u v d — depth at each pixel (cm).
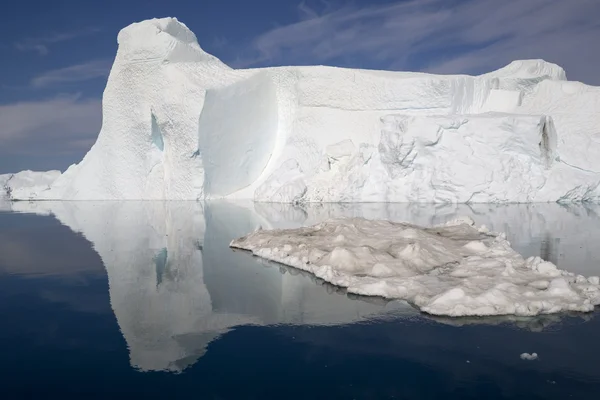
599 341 584
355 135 3014
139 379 505
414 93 2961
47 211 2492
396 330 630
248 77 3039
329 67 3219
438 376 504
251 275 945
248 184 3219
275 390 478
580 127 2688
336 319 677
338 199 2662
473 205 2302
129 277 945
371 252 969
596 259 1002
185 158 2945
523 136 2411
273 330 641
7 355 569
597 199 2483
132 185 3269
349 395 468
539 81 3241
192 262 1079
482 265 905
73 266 1052
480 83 3062
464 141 2467
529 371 512
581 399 456
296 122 3181
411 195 2547
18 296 814
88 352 579
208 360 551
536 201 2438
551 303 690
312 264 974
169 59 3023
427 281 823
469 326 638
